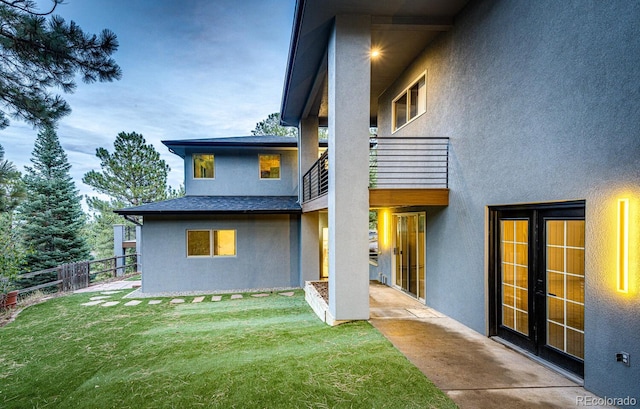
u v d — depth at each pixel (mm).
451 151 6512
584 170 3678
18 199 6680
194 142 11992
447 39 6645
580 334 3922
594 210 3561
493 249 5426
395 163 9312
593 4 3568
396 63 8453
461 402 3363
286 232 11625
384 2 5805
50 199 17719
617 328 3305
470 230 5836
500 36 5094
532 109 4438
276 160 13211
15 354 5422
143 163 21016
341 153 6047
